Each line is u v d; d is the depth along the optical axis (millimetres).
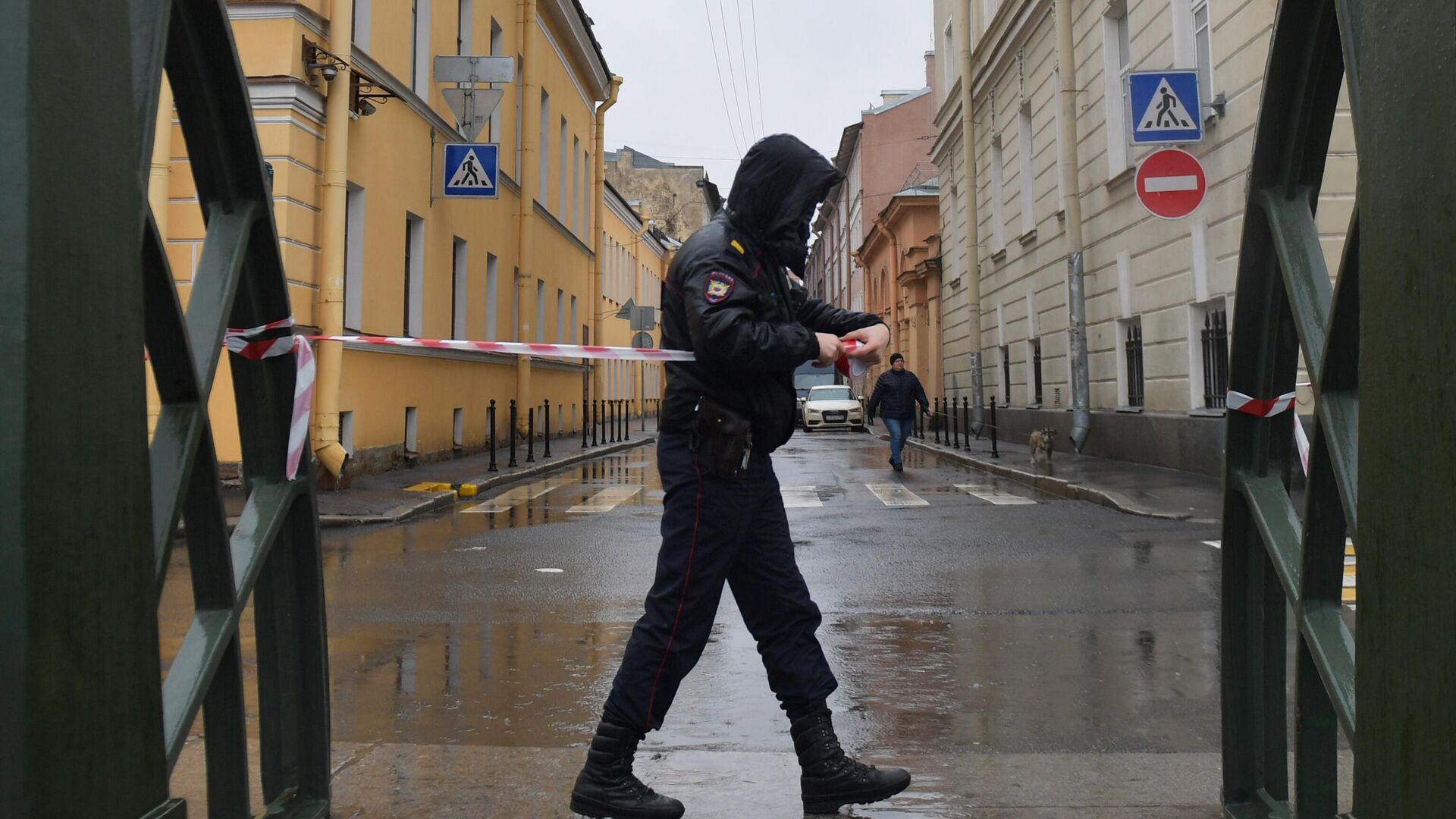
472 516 11141
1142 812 2877
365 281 13773
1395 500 1560
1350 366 2006
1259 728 2656
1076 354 17250
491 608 6398
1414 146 1490
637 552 8609
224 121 2264
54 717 1387
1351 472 1905
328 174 12289
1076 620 5906
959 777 3199
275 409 2580
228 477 11133
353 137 13297
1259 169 2328
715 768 3307
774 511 3033
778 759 3391
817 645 3051
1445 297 1421
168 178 11070
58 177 1419
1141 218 15195
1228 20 12203
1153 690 4516
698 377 2883
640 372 49312
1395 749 1570
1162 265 14453
